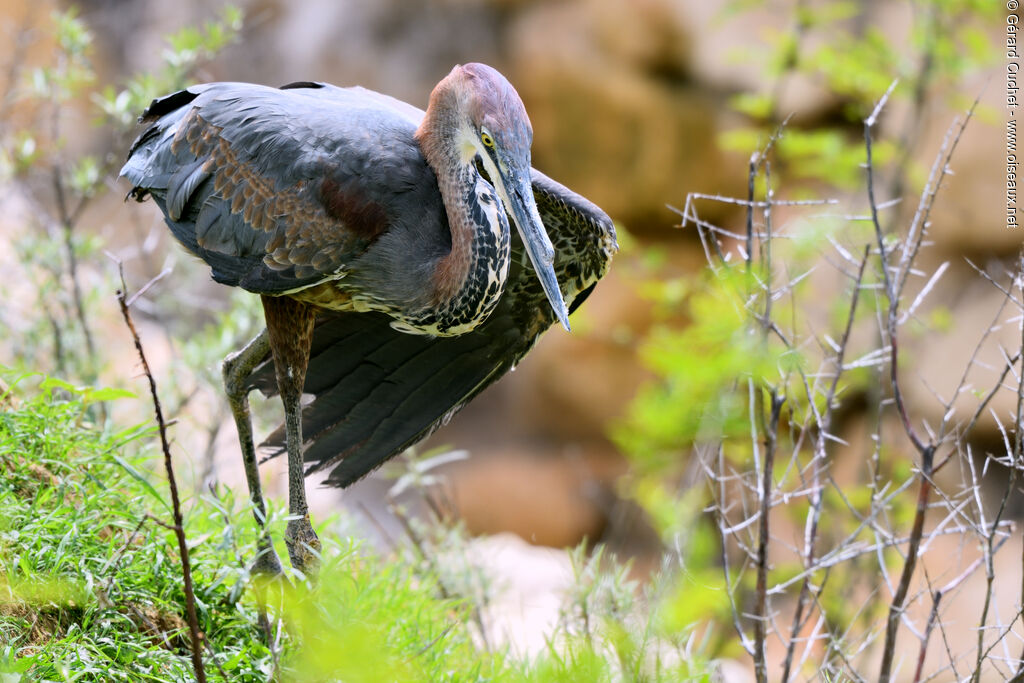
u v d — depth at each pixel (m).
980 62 13.30
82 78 12.18
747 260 8.05
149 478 7.95
